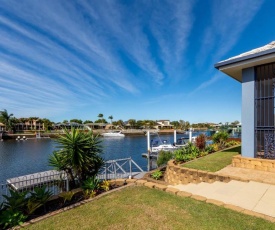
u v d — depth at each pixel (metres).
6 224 3.96
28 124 94.19
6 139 64.62
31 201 4.61
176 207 4.39
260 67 7.56
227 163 8.12
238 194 4.96
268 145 7.26
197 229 3.51
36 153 32.06
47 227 3.83
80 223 3.92
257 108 7.57
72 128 6.77
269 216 3.82
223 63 7.89
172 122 125.88
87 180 6.01
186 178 7.13
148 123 120.06
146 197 5.07
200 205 4.44
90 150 6.71
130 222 3.86
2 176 18.14
